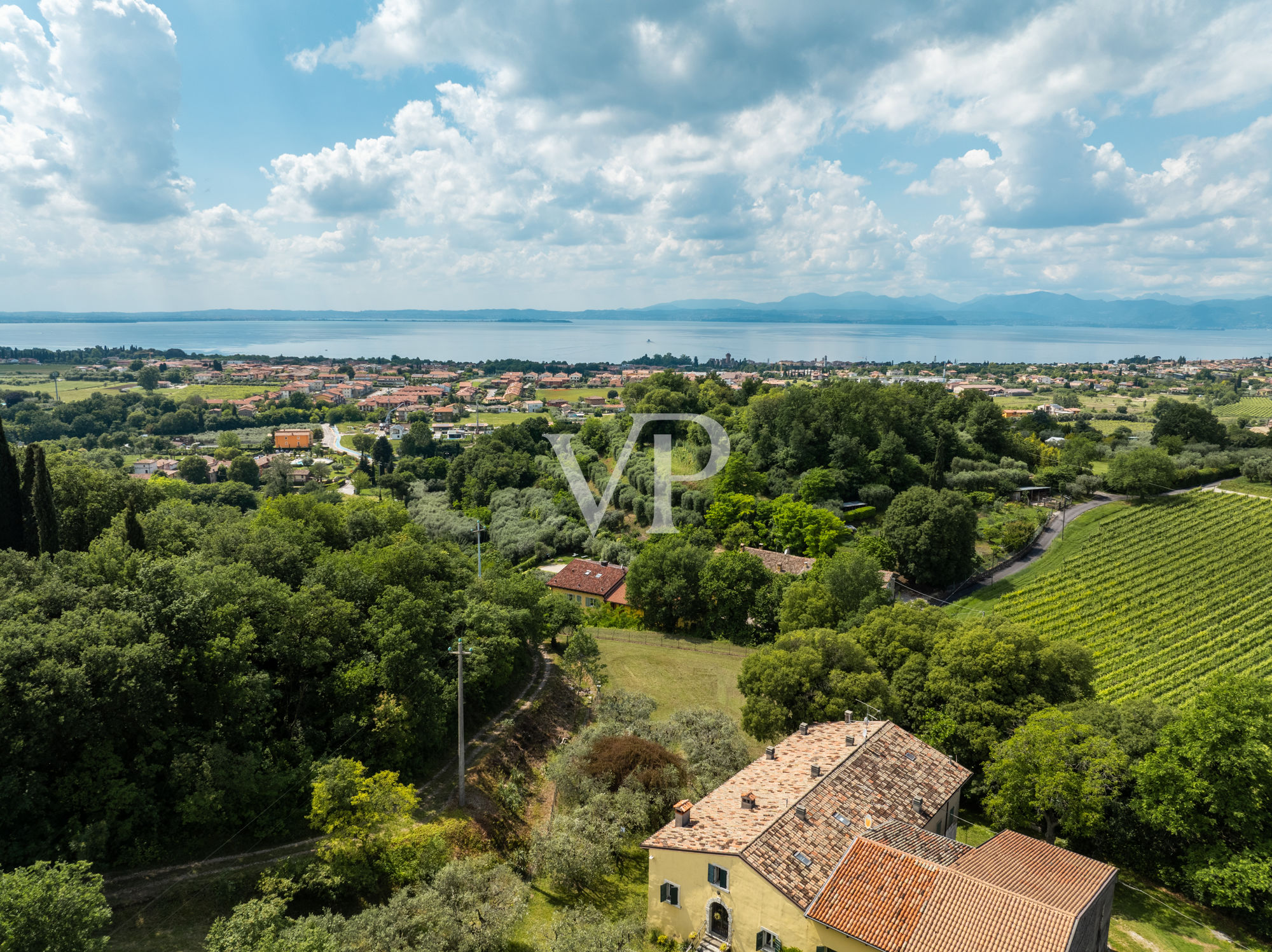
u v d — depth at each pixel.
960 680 47.94
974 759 45.50
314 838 38.19
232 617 40.84
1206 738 35.41
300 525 62.88
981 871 31.14
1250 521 111.31
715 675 68.94
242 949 25.45
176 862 35.19
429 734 45.38
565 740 53.78
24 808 30.95
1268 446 148.00
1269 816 34.50
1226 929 34.94
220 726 38.09
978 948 26.38
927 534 93.19
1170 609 87.38
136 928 31.11
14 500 51.81
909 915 28.03
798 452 122.88
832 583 74.06
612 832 39.66
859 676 48.59
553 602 68.38
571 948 30.78
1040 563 103.00
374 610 48.47
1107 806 39.41
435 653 50.72
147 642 36.41
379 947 29.80
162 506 73.25
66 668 32.62
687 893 32.50
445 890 34.22
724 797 37.00
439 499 154.38
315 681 44.72
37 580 41.06
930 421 142.88
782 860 30.84
